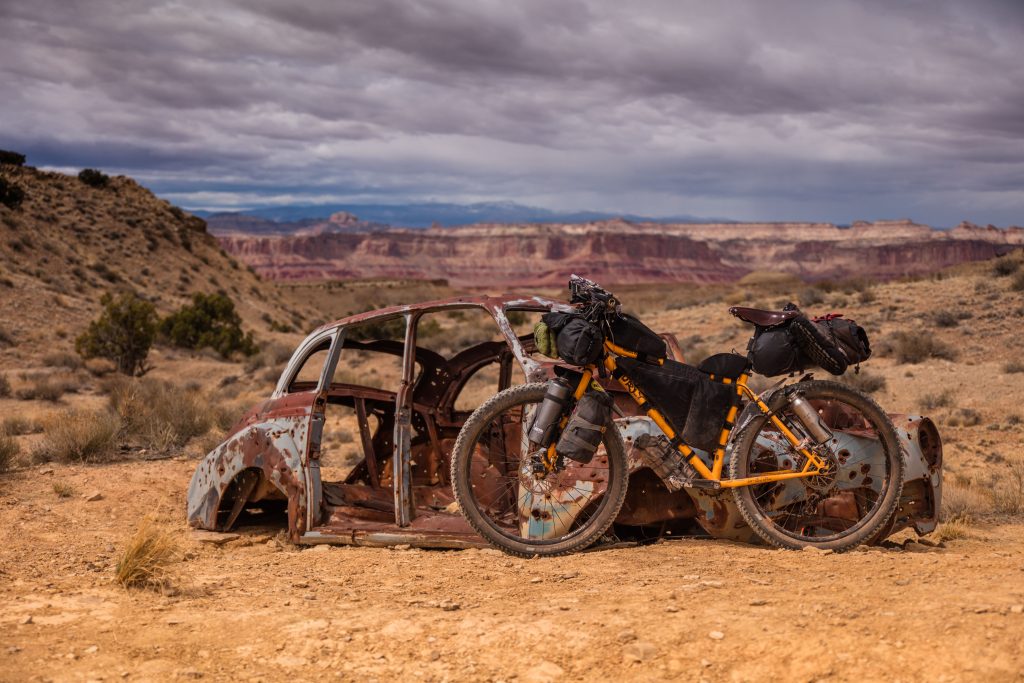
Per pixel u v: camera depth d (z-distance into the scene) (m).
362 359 29.83
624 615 3.68
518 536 5.21
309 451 5.85
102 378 28.09
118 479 8.37
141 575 4.75
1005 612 3.32
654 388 5.00
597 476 5.22
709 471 5.07
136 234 72.19
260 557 5.54
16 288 42.78
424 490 6.51
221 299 39.25
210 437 11.21
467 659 3.35
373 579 4.79
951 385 16.89
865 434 5.16
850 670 2.97
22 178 72.19
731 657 3.16
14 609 4.21
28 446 11.03
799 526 5.32
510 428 6.16
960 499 8.18
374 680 3.20
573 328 4.83
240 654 3.47
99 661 3.39
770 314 4.97
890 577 4.21
